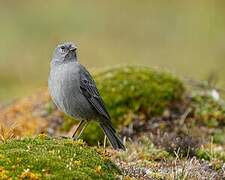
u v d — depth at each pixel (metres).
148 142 14.09
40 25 33.41
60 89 12.63
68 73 12.62
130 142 14.43
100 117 13.03
